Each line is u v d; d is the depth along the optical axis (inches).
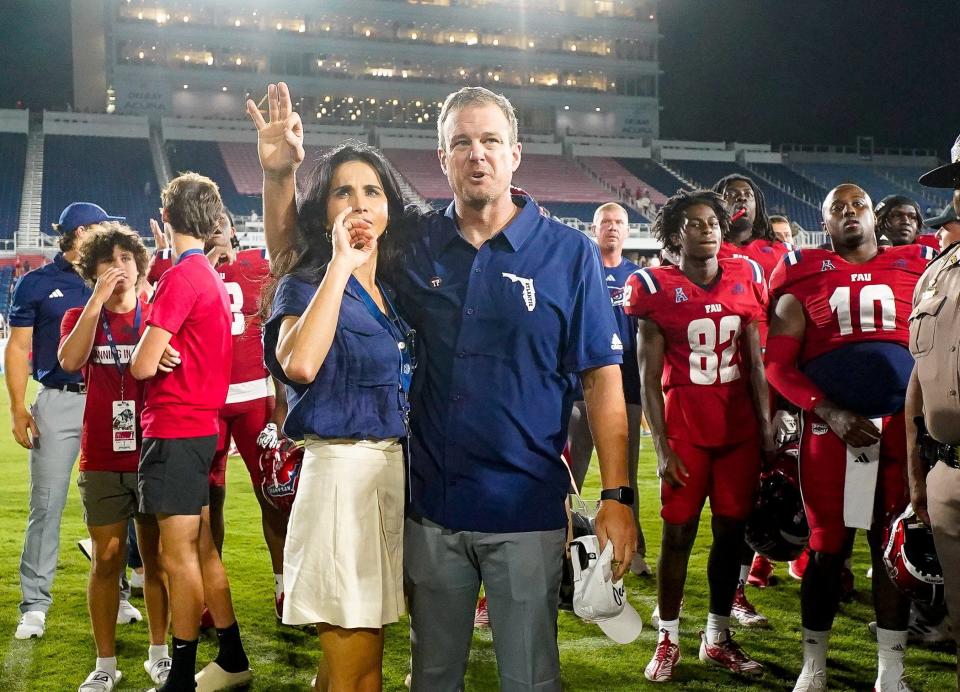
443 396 82.0
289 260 86.7
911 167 1331.2
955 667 129.5
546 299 80.4
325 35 1267.2
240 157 1136.2
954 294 90.0
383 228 85.7
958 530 91.0
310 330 75.7
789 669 129.8
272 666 131.2
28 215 962.1
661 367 135.5
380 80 1289.4
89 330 118.2
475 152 80.1
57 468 145.2
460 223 84.5
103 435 121.4
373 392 81.1
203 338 113.4
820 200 1216.8
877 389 120.4
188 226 115.6
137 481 119.9
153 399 112.8
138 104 1202.0
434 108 1332.4
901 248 127.6
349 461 80.5
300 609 80.1
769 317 130.7
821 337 125.2
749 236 183.3
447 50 1307.8
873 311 122.7
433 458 82.0
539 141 1295.5
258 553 194.4
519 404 80.7
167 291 110.4
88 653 135.5
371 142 1211.9
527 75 1353.3
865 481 115.8
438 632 82.7
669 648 127.3
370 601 80.0
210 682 121.7
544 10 1339.8
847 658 133.4
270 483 124.3
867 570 181.3
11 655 134.4
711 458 132.3
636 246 1028.5
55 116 1130.7
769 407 136.2
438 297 82.8
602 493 80.4
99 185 1043.3
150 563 123.7
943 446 92.1
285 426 83.4
